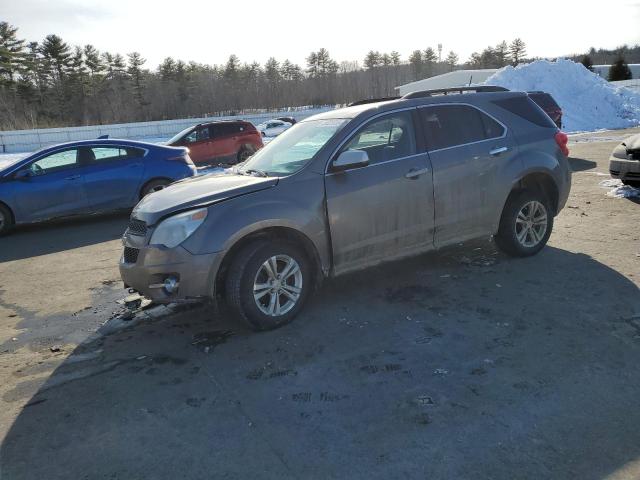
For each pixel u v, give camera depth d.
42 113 69.62
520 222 5.63
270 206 4.21
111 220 9.98
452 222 5.10
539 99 14.41
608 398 3.12
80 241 8.33
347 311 4.61
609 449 2.69
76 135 39.81
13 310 5.29
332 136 4.64
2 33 70.00
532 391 3.23
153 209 4.26
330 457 2.74
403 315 4.45
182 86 80.88
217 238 4.04
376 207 4.65
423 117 5.03
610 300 4.50
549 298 4.62
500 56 98.06
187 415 3.20
